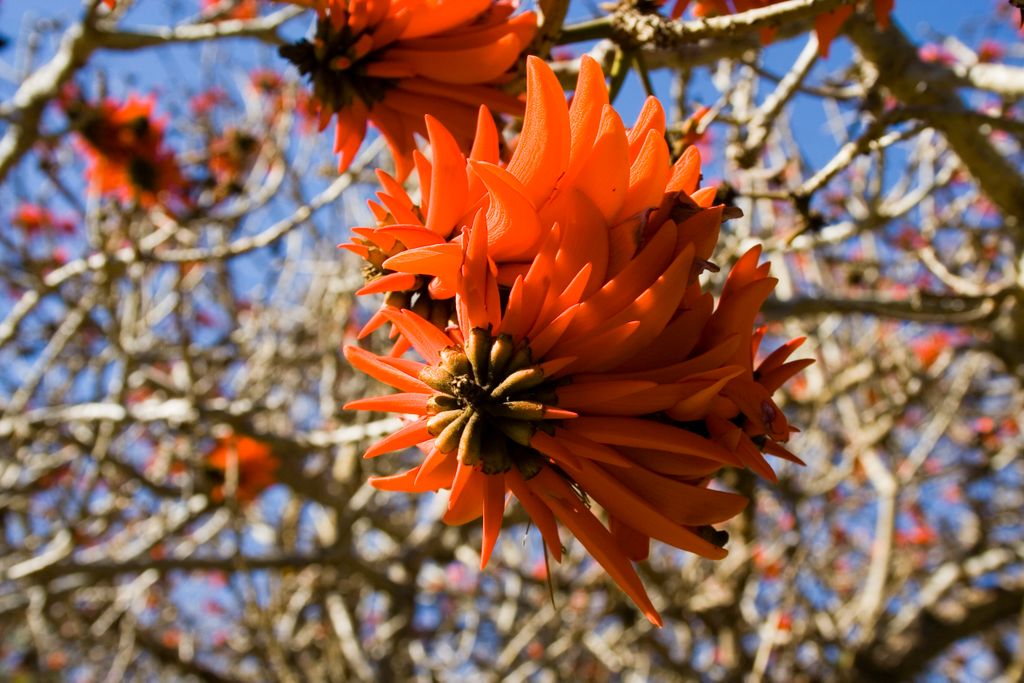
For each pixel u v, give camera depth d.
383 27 1.91
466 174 1.30
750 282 1.33
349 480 7.02
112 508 6.08
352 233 1.38
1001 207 3.70
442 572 8.70
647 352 1.27
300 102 6.77
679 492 1.27
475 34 1.93
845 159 2.56
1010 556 7.20
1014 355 4.98
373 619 9.08
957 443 8.79
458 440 1.25
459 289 1.24
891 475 7.14
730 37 1.96
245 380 7.04
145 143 4.62
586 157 1.22
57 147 4.74
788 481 6.48
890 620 7.93
